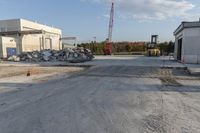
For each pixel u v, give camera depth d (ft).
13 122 16.72
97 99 24.20
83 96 25.84
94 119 17.25
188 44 80.28
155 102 22.81
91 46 218.59
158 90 29.84
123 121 16.78
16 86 33.91
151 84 35.12
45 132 14.69
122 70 57.77
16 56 110.42
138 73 51.39
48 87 32.58
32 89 31.04
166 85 34.22
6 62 96.63
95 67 66.54
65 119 17.29
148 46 161.58
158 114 18.60
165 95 26.45
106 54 196.65
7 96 26.27
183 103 22.50
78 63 84.33
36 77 45.24
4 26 147.95
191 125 15.94
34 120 17.13
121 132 14.60
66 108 20.53
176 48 102.94
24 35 143.74
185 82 37.68
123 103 22.36
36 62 95.81
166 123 16.34
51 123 16.40
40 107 20.98
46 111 19.60
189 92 28.53
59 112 19.24
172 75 47.93
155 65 71.20
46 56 106.63
